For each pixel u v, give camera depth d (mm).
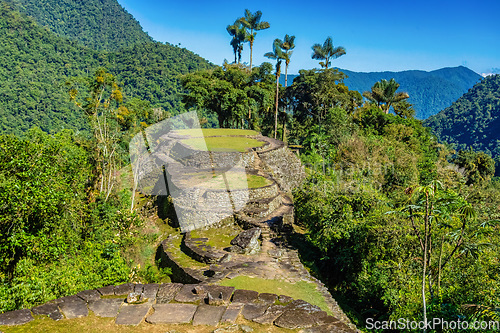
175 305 5059
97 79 25453
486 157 46750
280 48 40438
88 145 25797
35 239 9875
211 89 42156
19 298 7359
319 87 49688
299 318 4742
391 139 37125
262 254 13414
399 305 10430
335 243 14492
